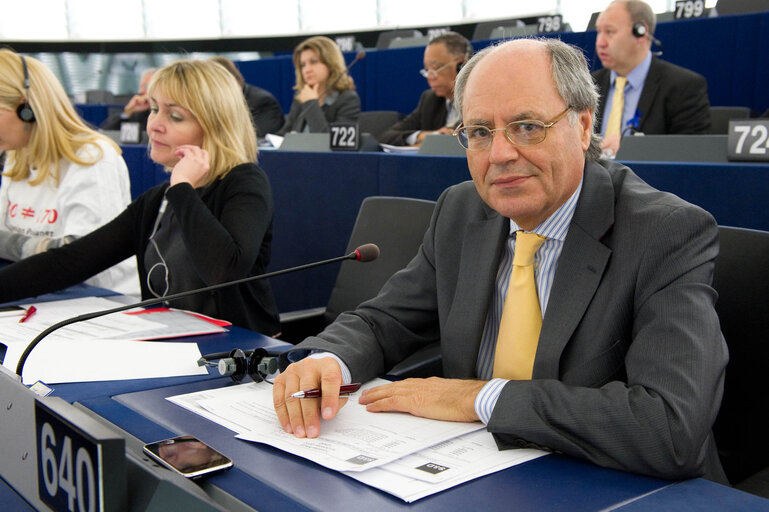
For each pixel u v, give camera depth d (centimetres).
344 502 72
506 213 107
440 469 79
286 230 274
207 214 170
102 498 63
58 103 207
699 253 99
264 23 841
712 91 430
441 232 129
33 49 868
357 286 179
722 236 118
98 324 145
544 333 105
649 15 328
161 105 184
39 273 170
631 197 108
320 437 89
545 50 104
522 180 104
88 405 100
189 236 168
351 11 797
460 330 117
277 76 621
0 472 80
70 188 205
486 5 719
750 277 114
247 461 82
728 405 115
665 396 84
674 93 329
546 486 76
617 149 233
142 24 868
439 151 246
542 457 84
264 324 183
